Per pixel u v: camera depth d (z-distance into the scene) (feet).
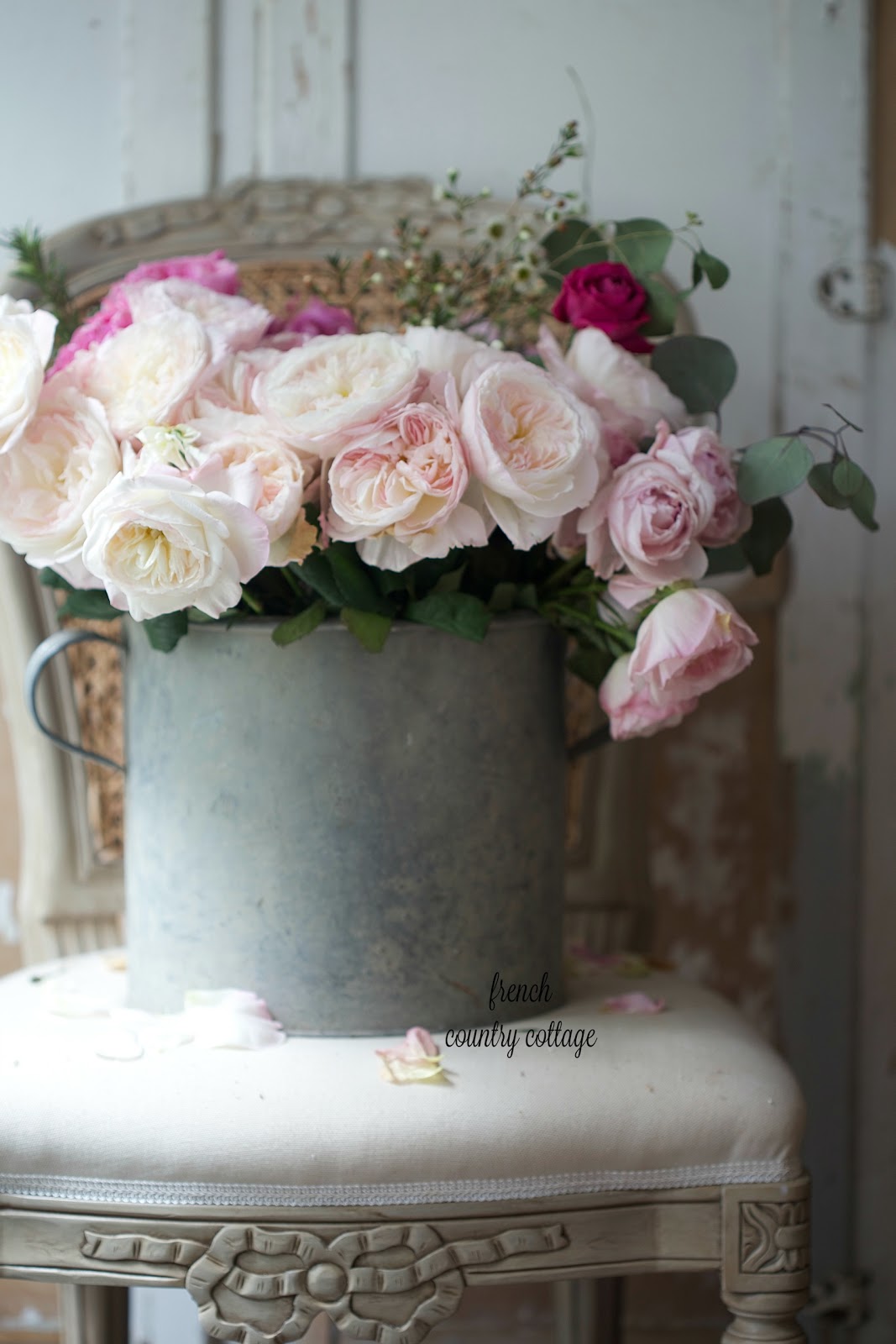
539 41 6.65
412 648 5.10
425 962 5.14
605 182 6.66
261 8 6.59
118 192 6.61
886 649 6.81
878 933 6.84
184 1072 4.94
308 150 6.60
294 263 6.40
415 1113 4.85
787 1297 4.91
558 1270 4.88
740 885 6.82
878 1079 6.84
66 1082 4.91
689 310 6.32
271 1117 4.84
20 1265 4.84
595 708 6.36
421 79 6.63
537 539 4.95
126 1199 4.82
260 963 5.14
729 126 6.69
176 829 5.19
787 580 6.74
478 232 6.40
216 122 6.60
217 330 5.02
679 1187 4.91
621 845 6.37
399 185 6.46
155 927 5.24
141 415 4.89
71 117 6.58
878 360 6.76
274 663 5.09
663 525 4.97
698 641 4.97
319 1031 5.13
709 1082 4.98
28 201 6.58
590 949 6.23
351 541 4.95
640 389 5.15
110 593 4.81
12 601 6.12
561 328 6.24
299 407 4.88
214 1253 4.81
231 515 4.74
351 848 5.10
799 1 6.66
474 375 4.98
